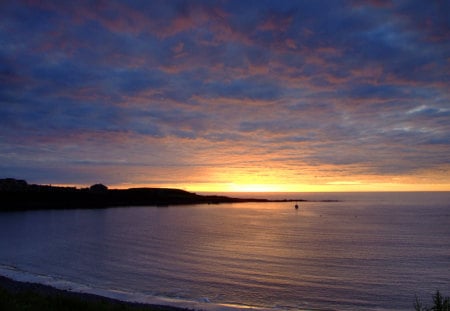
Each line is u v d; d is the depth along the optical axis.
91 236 63.56
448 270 35.91
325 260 41.19
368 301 25.28
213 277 32.12
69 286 25.16
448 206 185.50
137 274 33.16
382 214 128.25
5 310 12.01
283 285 29.45
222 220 103.69
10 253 45.00
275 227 83.06
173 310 18.75
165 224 89.31
